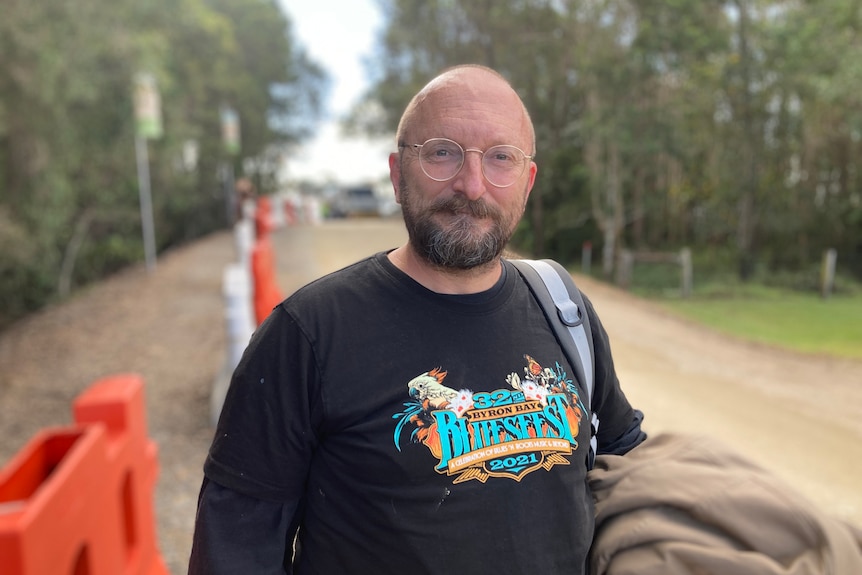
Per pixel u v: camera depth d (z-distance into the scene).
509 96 1.59
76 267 14.80
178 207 23.25
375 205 35.88
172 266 15.65
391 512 1.38
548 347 1.59
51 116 10.16
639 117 17.55
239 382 1.47
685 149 18.78
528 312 1.61
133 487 2.64
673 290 17.81
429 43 26.17
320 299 1.48
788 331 11.84
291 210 28.23
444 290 1.56
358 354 1.43
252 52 37.88
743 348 9.68
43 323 9.48
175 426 5.47
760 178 20.84
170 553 3.58
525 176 1.60
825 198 21.73
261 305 6.05
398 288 1.51
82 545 2.03
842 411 6.57
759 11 19.27
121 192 15.38
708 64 18.25
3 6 8.55
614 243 19.78
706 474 1.54
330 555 1.44
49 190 10.95
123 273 15.09
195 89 25.02
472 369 1.48
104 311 10.34
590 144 20.33
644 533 1.47
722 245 23.61
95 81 11.51
